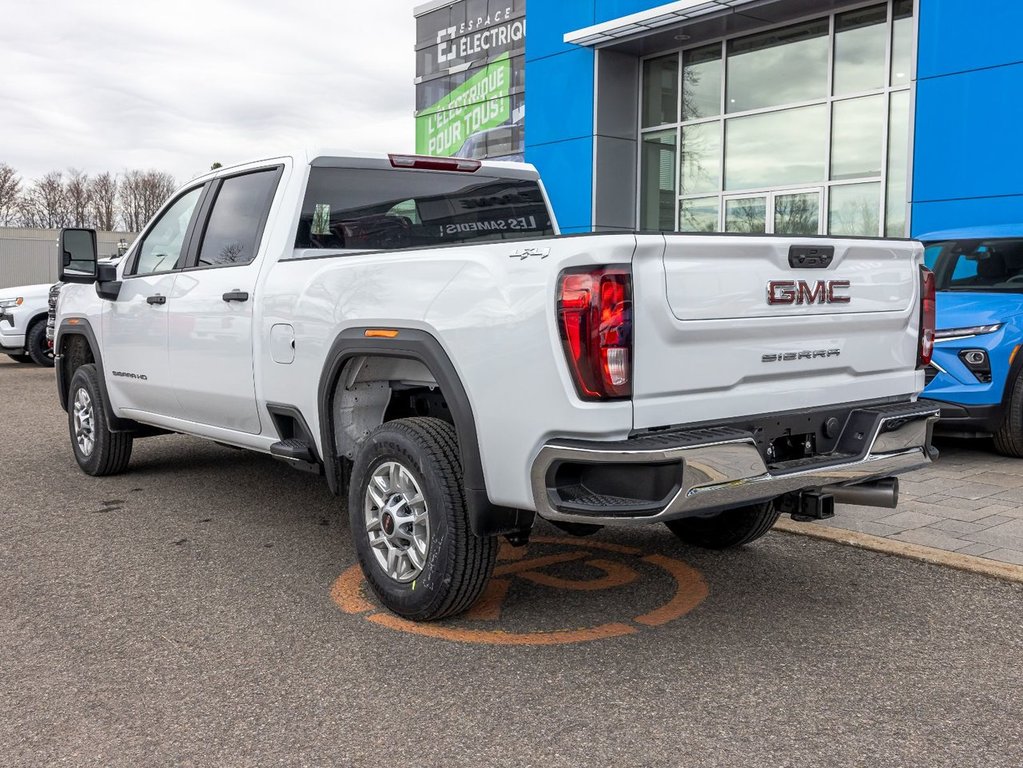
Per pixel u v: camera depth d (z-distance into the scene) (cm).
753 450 321
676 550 483
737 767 267
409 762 271
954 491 597
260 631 372
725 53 1405
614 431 305
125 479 659
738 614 389
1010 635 365
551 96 1530
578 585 427
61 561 467
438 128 2112
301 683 325
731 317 328
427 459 358
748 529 457
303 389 427
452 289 345
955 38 1045
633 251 302
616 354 302
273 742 284
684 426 323
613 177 1499
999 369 677
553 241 315
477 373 336
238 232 497
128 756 276
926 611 392
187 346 519
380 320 375
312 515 557
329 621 383
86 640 364
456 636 366
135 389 588
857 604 401
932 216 1083
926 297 411
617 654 348
